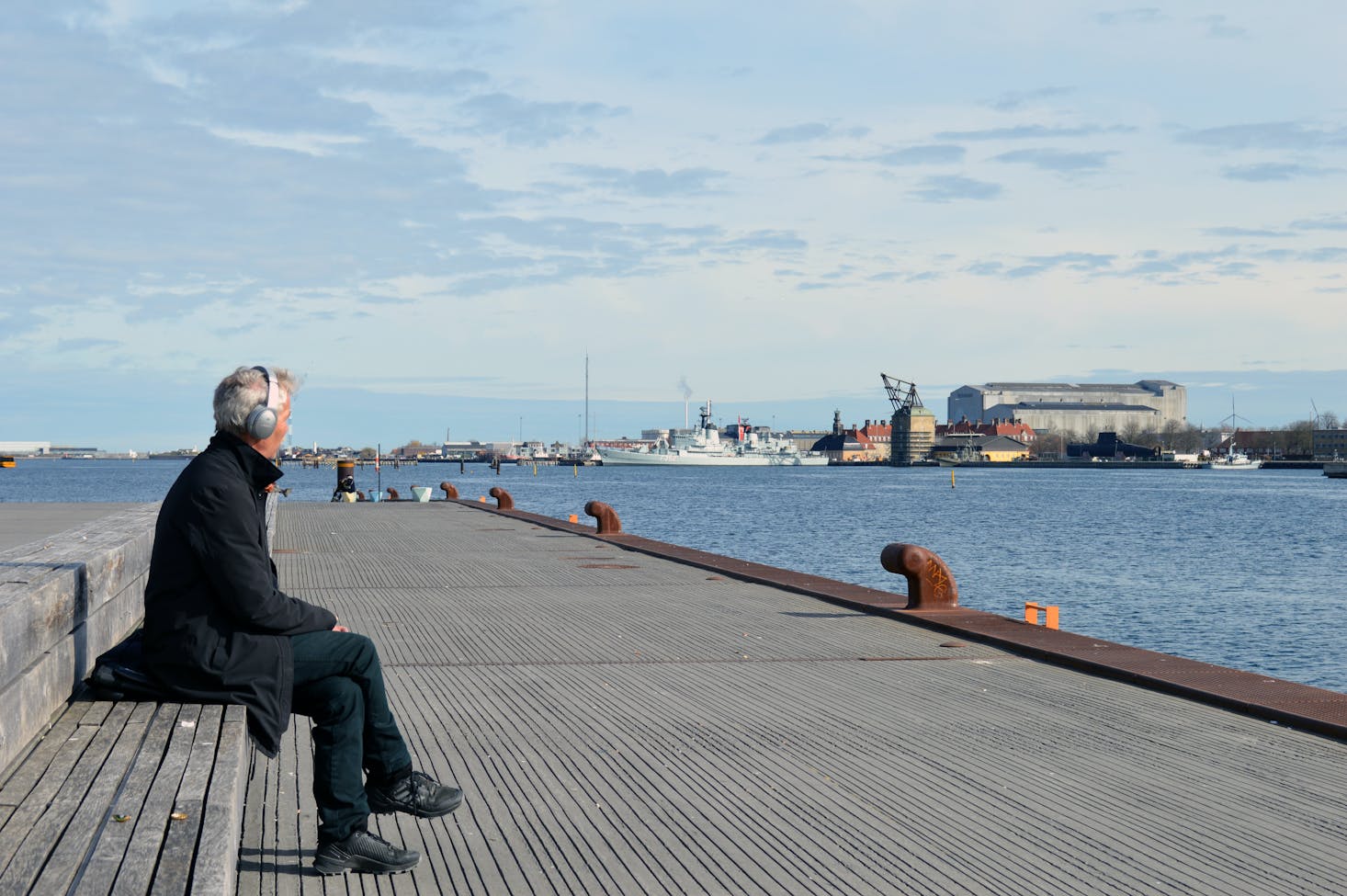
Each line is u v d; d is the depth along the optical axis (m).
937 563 13.05
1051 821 5.69
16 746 4.19
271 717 4.80
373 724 5.04
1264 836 5.47
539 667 9.80
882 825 5.59
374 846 4.80
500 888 4.73
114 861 3.27
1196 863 5.10
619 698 8.54
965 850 5.24
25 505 31.92
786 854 5.17
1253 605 28.92
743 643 11.12
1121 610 27.83
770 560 41.16
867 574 35.38
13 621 4.19
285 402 4.93
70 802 3.77
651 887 4.75
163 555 4.78
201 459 4.78
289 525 28.36
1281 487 150.38
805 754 6.95
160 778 4.00
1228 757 6.93
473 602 14.07
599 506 24.28
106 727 4.60
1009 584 33.78
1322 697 8.37
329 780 4.82
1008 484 163.00
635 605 13.93
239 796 4.26
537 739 7.27
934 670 9.84
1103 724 7.80
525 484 156.25
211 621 4.78
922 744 7.21
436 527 27.78
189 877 3.20
